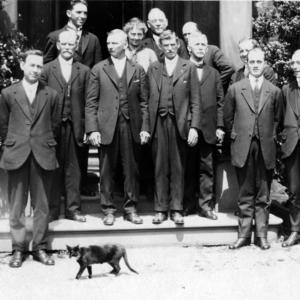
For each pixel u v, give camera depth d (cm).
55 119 698
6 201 753
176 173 742
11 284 608
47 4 1115
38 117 683
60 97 734
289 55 981
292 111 745
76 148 745
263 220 741
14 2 773
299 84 743
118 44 726
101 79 729
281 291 586
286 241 747
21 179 682
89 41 823
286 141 748
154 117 737
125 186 743
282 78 972
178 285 602
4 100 684
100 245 628
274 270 652
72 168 746
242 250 729
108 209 741
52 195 749
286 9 998
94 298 564
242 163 728
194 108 732
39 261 687
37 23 1108
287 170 755
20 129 681
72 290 586
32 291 584
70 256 617
